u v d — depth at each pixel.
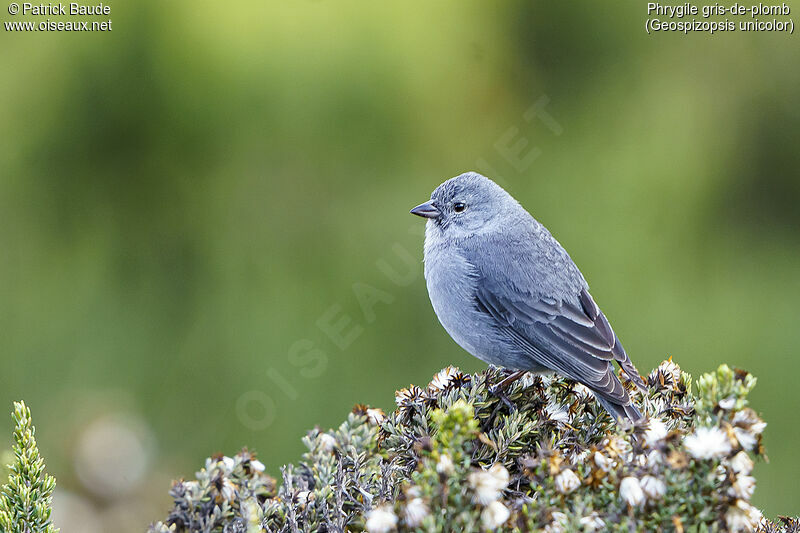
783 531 5.72
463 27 12.20
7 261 11.81
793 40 12.91
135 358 11.62
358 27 11.62
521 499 5.09
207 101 11.50
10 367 11.52
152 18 11.42
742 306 12.27
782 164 13.53
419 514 4.49
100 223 12.03
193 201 11.92
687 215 12.31
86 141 11.86
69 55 11.53
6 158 11.75
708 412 4.84
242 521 5.98
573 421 6.65
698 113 12.70
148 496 9.45
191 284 11.97
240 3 11.39
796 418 11.86
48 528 5.80
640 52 12.93
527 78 12.51
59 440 9.65
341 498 5.98
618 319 11.86
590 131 12.55
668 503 4.60
